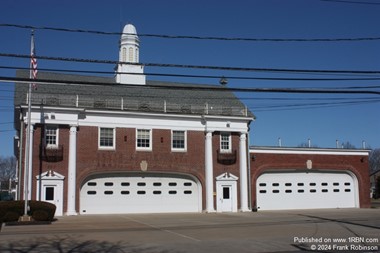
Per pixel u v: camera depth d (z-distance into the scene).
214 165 40.62
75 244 18.09
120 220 30.59
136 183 38.75
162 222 28.91
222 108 42.16
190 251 16.23
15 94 36.53
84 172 36.59
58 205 35.31
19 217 28.67
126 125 38.47
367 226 25.30
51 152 35.53
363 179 47.19
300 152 44.78
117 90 42.31
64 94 38.25
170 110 40.59
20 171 34.59
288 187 44.34
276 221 29.14
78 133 36.81
